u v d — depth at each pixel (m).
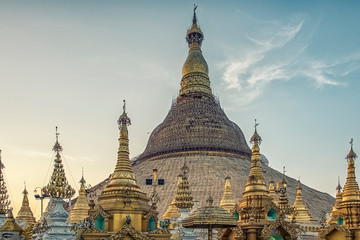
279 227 46.31
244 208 50.56
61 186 40.03
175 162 137.25
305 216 79.94
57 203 39.88
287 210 53.94
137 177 133.62
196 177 126.88
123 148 45.44
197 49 163.12
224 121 154.12
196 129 146.50
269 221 47.47
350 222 56.53
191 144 142.75
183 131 147.12
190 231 45.66
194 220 34.12
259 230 46.19
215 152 142.00
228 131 150.75
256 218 47.72
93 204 43.44
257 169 53.69
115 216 40.22
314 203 132.50
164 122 158.88
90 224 38.59
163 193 119.56
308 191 144.00
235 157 144.38
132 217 40.50
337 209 60.28
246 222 47.19
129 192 41.78
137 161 154.62
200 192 119.44
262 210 49.44
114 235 37.06
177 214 66.38
